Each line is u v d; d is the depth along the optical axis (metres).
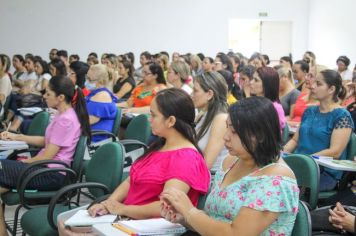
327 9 10.94
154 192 2.12
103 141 4.19
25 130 5.32
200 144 2.80
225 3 11.45
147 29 11.19
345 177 3.01
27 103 6.70
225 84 2.87
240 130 1.62
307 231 1.67
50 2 10.64
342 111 3.23
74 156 3.24
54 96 3.24
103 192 2.67
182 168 2.06
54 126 3.27
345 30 10.30
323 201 3.09
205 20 11.42
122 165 2.67
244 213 1.58
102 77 4.53
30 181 2.89
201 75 2.87
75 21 10.81
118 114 4.51
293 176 1.63
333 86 3.25
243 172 1.72
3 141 3.58
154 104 2.19
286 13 11.68
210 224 1.60
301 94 4.72
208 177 2.14
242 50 11.73
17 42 10.55
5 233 2.97
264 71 3.50
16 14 10.50
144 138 3.93
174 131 2.18
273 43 11.75
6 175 3.05
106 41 11.02
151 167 2.16
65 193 2.67
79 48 10.90
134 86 6.92
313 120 3.36
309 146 3.34
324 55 11.12
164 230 1.75
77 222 1.95
